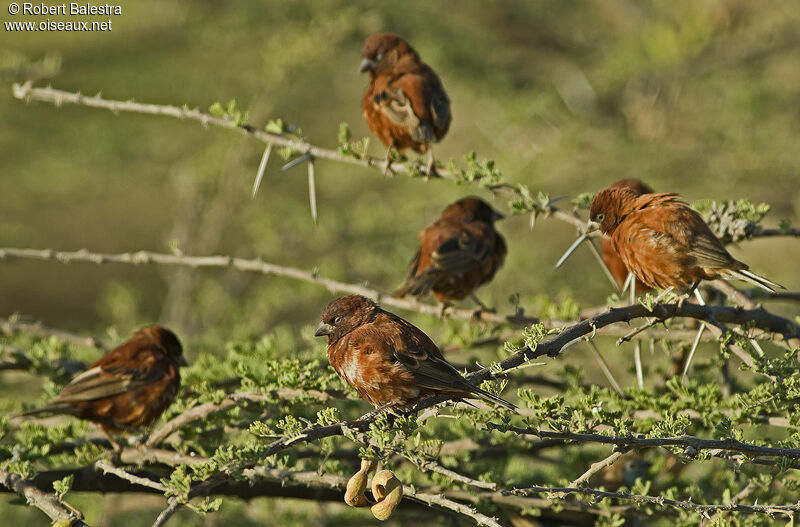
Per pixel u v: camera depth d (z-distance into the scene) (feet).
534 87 67.92
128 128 73.67
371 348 23.81
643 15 73.41
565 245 72.33
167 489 20.45
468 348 33.68
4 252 36.04
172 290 68.85
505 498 28.81
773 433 36.09
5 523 44.21
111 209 107.34
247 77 66.69
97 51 77.25
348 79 80.74
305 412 31.89
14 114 71.56
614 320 22.95
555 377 34.04
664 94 62.85
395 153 34.32
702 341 28.17
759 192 61.36
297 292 60.90
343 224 65.05
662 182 60.95
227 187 65.46
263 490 30.91
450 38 67.87
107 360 32.91
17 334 37.86
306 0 66.44
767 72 62.39
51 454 29.84
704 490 31.07
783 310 53.47
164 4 77.97
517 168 62.75
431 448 21.04
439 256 39.78
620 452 20.59
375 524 37.76
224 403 27.09
